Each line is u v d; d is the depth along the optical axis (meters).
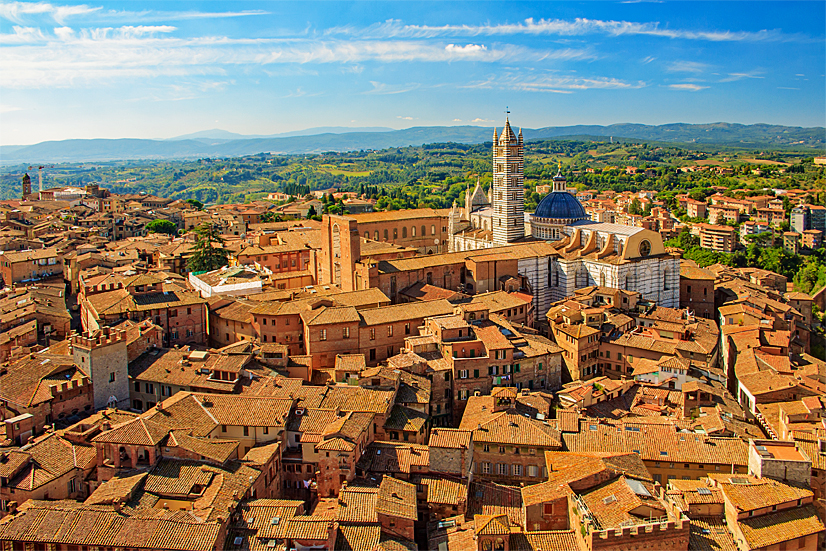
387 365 159.75
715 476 116.31
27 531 101.31
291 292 198.00
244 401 133.62
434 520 117.94
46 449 121.56
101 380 145.38
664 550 97.44
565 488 109.75
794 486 111.12
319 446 119.88
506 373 161.25
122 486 111.38
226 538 103.19
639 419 144.00
